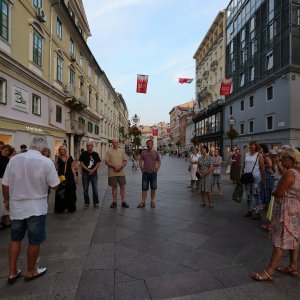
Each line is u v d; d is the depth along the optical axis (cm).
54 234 521
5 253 430
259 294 316
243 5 3341
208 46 4953
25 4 1555
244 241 492
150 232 540
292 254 361
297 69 2391
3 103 1338
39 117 1797
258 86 2914
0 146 658
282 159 357
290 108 2386
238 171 1252
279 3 2544
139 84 1454
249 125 3172
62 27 2259
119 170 762
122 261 402
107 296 309
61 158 701
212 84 4622
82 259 408
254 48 3048
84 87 3102
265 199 742
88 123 3381
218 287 331
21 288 326
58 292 317
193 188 1114
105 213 693
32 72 1622
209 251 444
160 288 327
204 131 4791
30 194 336
